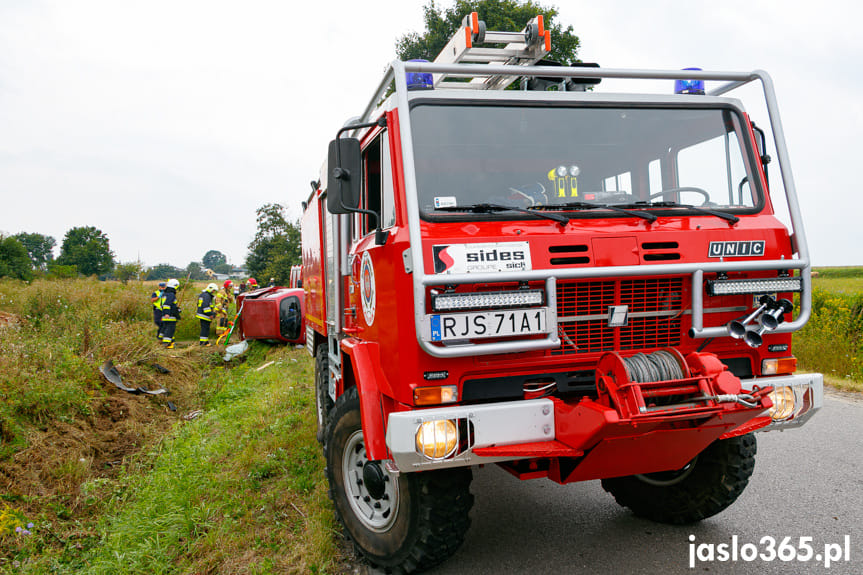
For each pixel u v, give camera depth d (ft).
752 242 11.00
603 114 11.83
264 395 27.17
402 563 11.08
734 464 12.26
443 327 9.34
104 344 30.89
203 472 17.11
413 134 10.73
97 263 253.65
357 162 10.78
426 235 9.80
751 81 12.42
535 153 11.37
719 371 9.25
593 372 10.61
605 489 14.64
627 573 11.45
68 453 18.07
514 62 14.84
